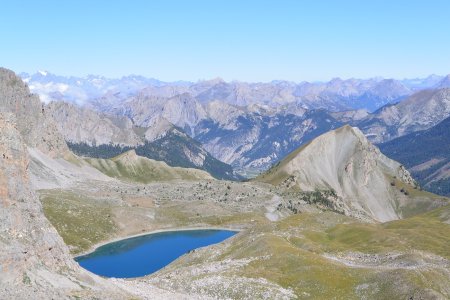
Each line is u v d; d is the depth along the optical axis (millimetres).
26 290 71750
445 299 109625
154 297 100625
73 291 79500
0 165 83500
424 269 126312
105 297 83875
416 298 111375
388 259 153625
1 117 89312
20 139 91000
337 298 118375
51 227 90312
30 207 86500
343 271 132125
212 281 127125
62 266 86438
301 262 140375
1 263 71938
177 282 130125
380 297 116375
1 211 79875
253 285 122312
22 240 80000
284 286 125188
